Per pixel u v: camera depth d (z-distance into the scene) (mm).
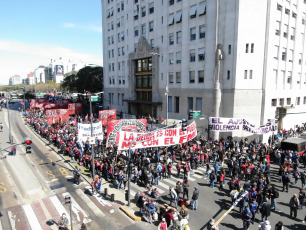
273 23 29641
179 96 36906
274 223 13156
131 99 48062
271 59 30109
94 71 70312
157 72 40500
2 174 21750
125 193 16469
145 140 17516
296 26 34281
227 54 29656
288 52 33500
